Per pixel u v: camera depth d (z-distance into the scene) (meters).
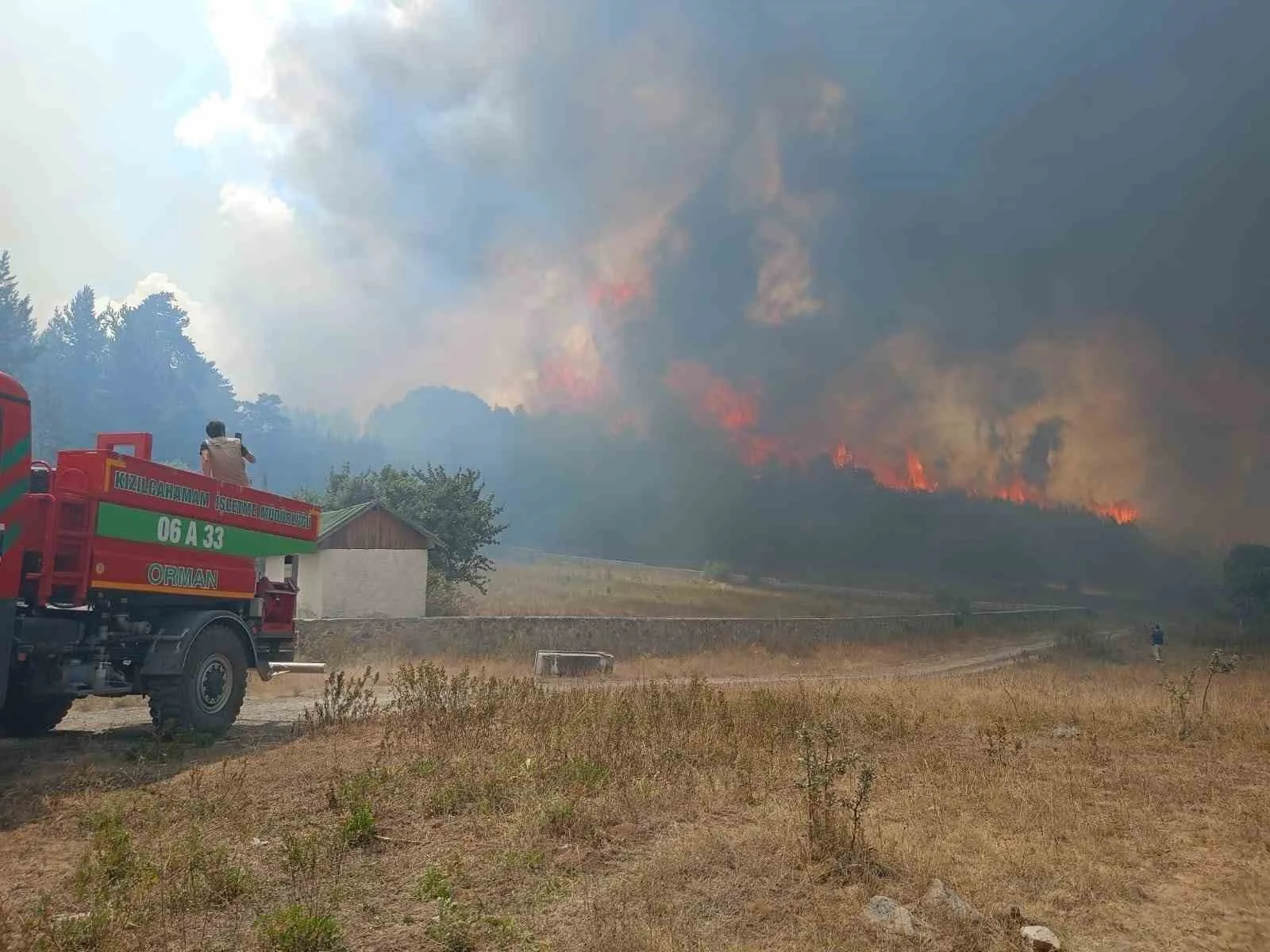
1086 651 41.91
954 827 6.94
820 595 57.66
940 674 30.75
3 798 7.48
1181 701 12.64
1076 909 5.33
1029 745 10.96
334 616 28.58
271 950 4.41
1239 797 8.25
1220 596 70.50
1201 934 5.02
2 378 8.38
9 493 8.37
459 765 8.30
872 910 5.03
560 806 6.68
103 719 12.90
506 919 4.79
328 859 5.75
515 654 27.33
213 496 11.16
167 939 4.56
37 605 8.96
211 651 10.73
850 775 8.81
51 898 5.14
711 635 34.25
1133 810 7.70
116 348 153.25
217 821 6.73
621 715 10.47
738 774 8.23
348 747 9.77
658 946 4.43
